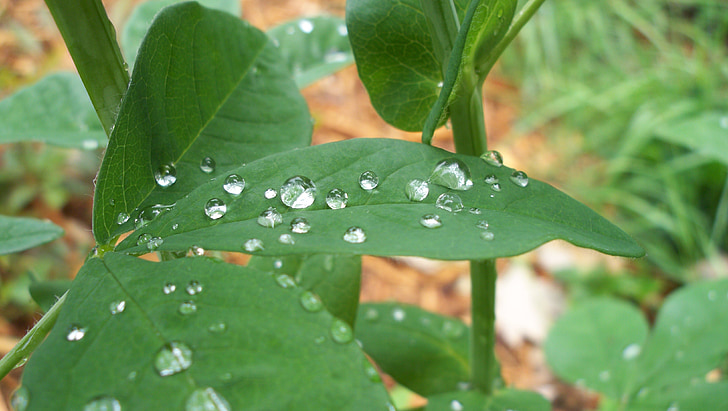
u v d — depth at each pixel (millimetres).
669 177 600
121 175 138
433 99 156
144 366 119
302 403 117
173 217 133
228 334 121
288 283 126
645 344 236
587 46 791
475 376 181
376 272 491
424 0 145
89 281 127
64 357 120
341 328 123
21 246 163
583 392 440
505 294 520
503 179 138
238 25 160
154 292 125
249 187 134
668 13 819
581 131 715
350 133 571
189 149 150
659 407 210
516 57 792
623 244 134
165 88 145
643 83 692
